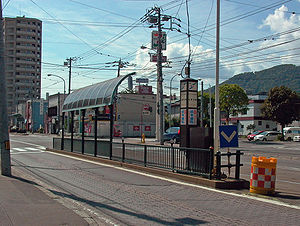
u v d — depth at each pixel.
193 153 11.79
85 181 11.88
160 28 33.69
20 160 19.08
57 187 10.73
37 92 111.06
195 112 12.74
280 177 13.61
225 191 10.06
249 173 14.45
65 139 23.81
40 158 20.19
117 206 8.23
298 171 15.57
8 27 108.75
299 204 8.53
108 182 11.66
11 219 6.39
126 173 13.76
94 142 19.17
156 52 37.12
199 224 6.70
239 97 46.66
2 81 12.30
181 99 12.96
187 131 12.53
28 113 93.19
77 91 21.92
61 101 75.12
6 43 108.44
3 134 12.20
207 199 9.01
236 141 11.09
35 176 12.99
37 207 7.47
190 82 12.70
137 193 9.80
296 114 50.62
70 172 14.13
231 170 15.38
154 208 8.03
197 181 11.20
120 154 16.50
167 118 66.12
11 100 108.69
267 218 7.15
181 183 11.39
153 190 10.24
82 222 6.36
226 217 7.23
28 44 109.88
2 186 9.87
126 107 63.31
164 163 13.27
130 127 62.06
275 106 50.56
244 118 66.12
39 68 111.44
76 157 20.77
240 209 7.95
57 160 18.97
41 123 91.19
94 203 8.55
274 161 9.67
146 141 42.34
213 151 10.91
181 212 7.66
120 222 6.85
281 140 49.19
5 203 7.71
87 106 19.31
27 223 6.16
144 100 64.69
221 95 46.78
